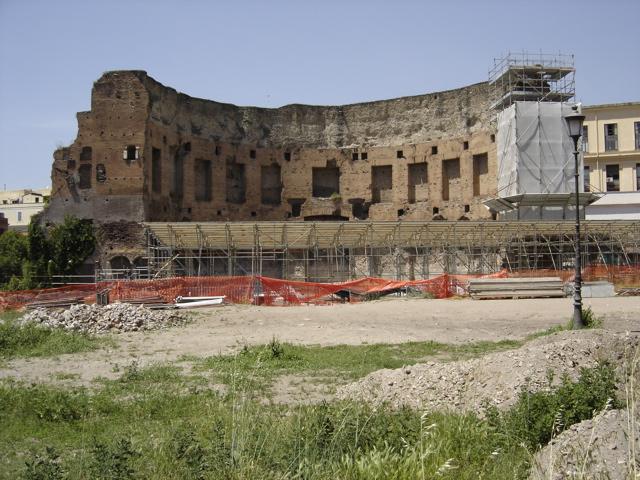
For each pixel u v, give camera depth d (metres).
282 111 68.25
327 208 67.38
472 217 60.06
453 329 24.91
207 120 62.66
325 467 8.23
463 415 10.57
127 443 9.17
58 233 49.22
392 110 67.25
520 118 51.91
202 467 8.44
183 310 31.36
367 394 13.10
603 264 46.97
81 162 52.12
